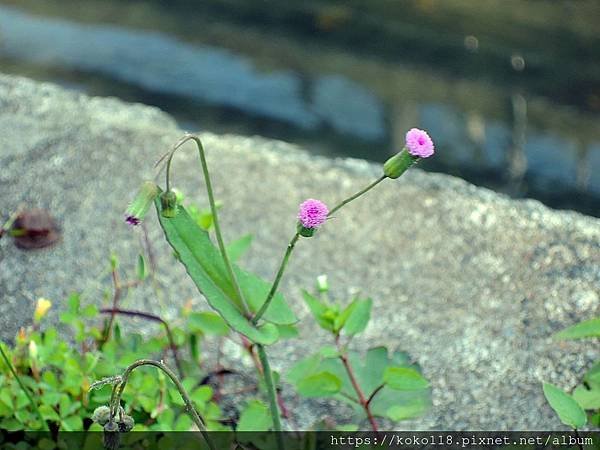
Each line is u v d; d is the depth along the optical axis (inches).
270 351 23.1
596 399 20.4
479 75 36.0
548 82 35.8
